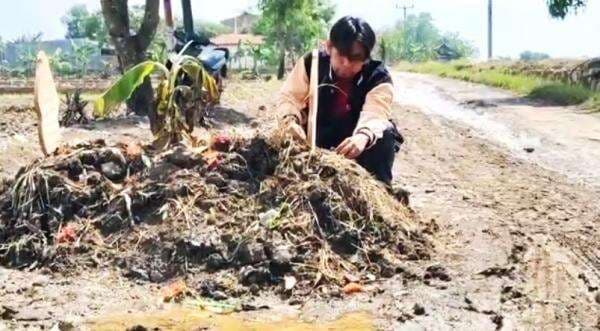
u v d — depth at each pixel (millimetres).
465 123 16562
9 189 5805
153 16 15305
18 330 4266
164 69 6133
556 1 28000
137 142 6375
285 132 5707
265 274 4941
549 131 14812
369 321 4426
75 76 51219
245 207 5375
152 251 5160
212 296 4797
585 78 26016
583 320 4559
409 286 4945
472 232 6273
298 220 5258
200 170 5590
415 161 11000
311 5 48500
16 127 12703
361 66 6074
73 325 4320
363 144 5797
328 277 4969
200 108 6207
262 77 43375
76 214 5492
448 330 4301
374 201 5508
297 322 4430
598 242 6438
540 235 6551
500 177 9766
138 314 4527
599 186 9273
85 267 5156
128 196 5445
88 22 62469
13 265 5289
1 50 74375
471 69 41062
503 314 4539
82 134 11836
